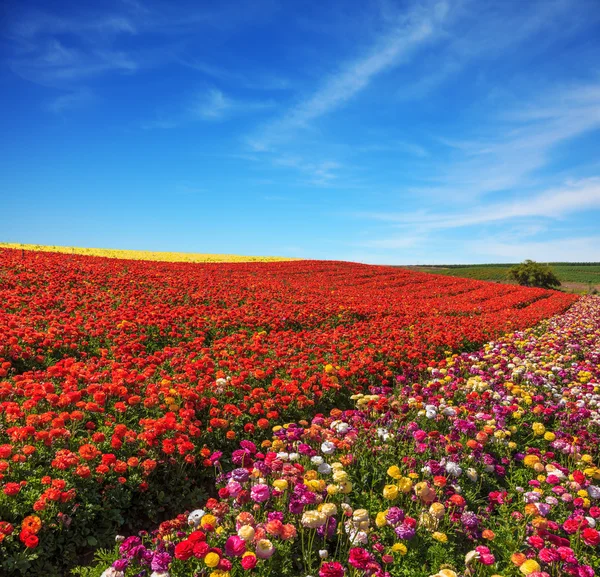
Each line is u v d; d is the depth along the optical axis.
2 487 4.68
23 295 13.71
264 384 8.84
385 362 10.98
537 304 29.67
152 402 6.67
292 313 15.76
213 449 6.43
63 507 4.68
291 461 5.64
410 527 4.38
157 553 3.81
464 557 4.52
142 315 12.32
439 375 10.28
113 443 5.46
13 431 5.40
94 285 17.06
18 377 7.09
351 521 4.52
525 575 3.92
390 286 36.22
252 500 4.79
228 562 3.55
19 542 4.29
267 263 43.62
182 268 29.98
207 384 7.77
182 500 5.59
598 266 112.94
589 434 7.21
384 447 6.36
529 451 6.88
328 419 7.17
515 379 10.48
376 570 3.86
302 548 4.31
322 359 10.49
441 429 7.43
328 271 41.19
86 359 9.26
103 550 4.50
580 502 5.18
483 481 6.05
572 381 10.74
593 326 20.69
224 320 13.31
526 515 5.09
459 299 29.17
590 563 4.61
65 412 6.02
